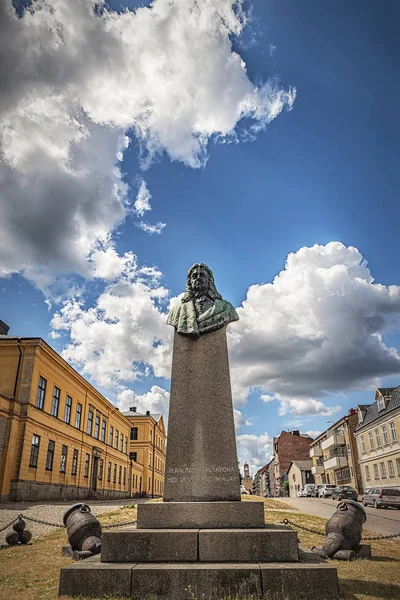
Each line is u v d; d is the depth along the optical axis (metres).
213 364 8.02
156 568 5.52
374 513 24.53
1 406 26.14
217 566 5.53
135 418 68.38
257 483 162.38
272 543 5.86
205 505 6.55
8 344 29.45
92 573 5.56
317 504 30.80
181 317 8.44
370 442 47.19
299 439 93.06
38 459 29.23
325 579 5.32
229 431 7.52
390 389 44.91
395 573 7.43
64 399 34.81
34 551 9.55
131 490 58.69
